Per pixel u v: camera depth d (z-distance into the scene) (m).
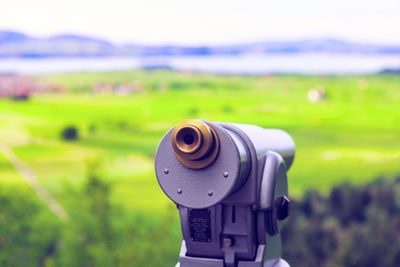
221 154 1.12
